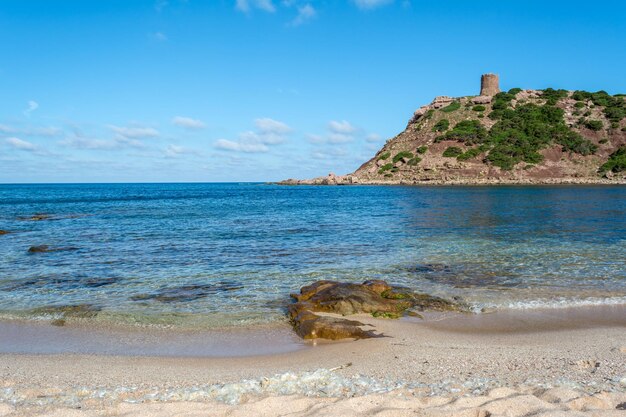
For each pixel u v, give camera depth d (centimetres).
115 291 1420
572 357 848
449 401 603
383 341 974
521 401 578
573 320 1111
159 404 602
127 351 934
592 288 1401
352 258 1903
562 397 597
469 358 853
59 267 1773
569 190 7650
